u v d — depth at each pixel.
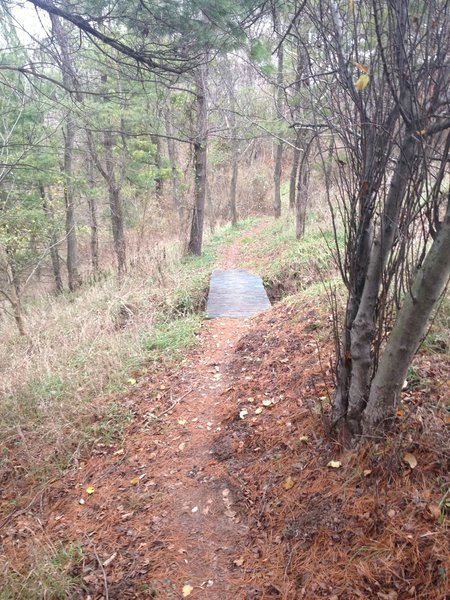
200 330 6.73
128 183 14.82
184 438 4.08
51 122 10.82
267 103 9.82
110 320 7.53
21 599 2.66
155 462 3.83
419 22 2.06
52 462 4.16
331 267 8.06
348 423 2.98
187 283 9.65
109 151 12.55
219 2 3.65
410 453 2.67
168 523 3.11
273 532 2.79
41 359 6.04
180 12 3.88
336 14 2.24
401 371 2.56
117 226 12.38
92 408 4.83
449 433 2.73
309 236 11.42
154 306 8.20
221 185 26.56
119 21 4.07
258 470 3.32
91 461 4.10
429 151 2.23
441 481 2.47
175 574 2.69
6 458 4.29
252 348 5.52
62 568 2.84
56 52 4.73
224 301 8.04
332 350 4.24
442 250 2.09
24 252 11.78
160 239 16.83
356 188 2.54
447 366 3.32
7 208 10.19
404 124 2.21
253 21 3.64
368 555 2.34
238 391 4.56
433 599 2.02
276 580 2.47
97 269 13.98
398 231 2.47
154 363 5.71
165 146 22.59
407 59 1.98
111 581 2.71
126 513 3.29
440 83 1.98
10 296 8.12
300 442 3.32
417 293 2.25
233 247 16.38
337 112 2.45
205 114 12.79
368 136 2.35
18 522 3.51
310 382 3.93
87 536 3.14
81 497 3.63
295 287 8.87
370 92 2.25
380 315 2.70
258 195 26.98
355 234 2.64
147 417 4.56
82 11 4.00
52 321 8.26
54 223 12.22
